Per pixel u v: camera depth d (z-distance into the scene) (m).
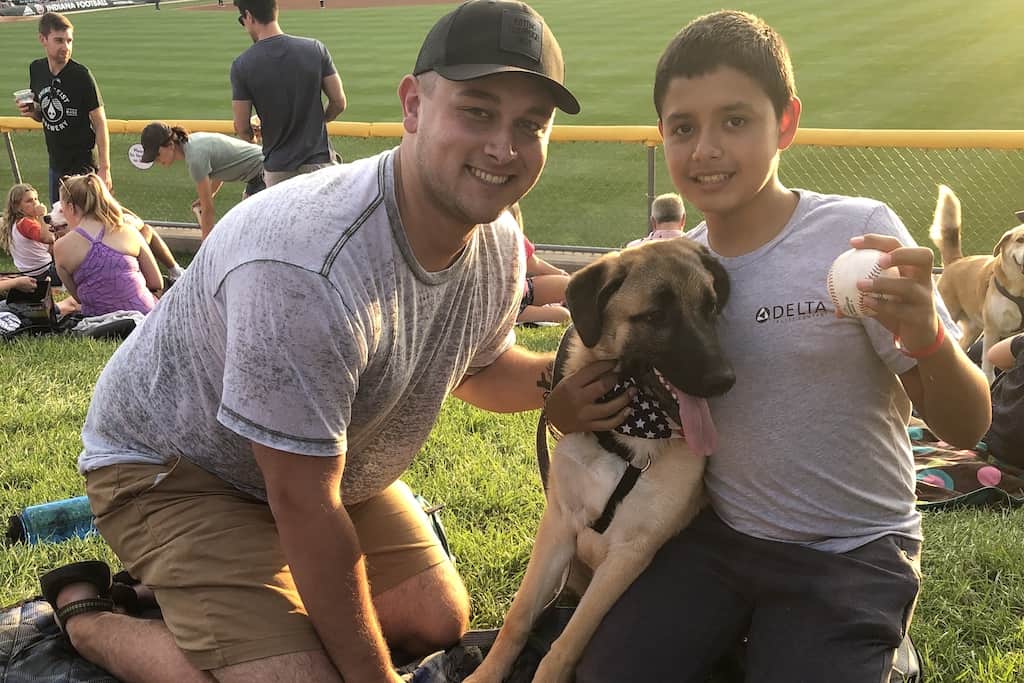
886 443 2.79
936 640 3.28
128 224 8.13
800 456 2.75
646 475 2.94
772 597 2.82
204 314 2.81
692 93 2.63
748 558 2.87
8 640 3.13
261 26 8.82
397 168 2.75
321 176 2.78
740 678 3.05
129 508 3.05
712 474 2.96
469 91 2.54
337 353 2.59
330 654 2.76
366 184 2.71
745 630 2.98
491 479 4.64
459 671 3.27
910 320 2.38
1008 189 12.55
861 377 2.71
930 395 2.64
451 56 2.55
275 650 2.71
